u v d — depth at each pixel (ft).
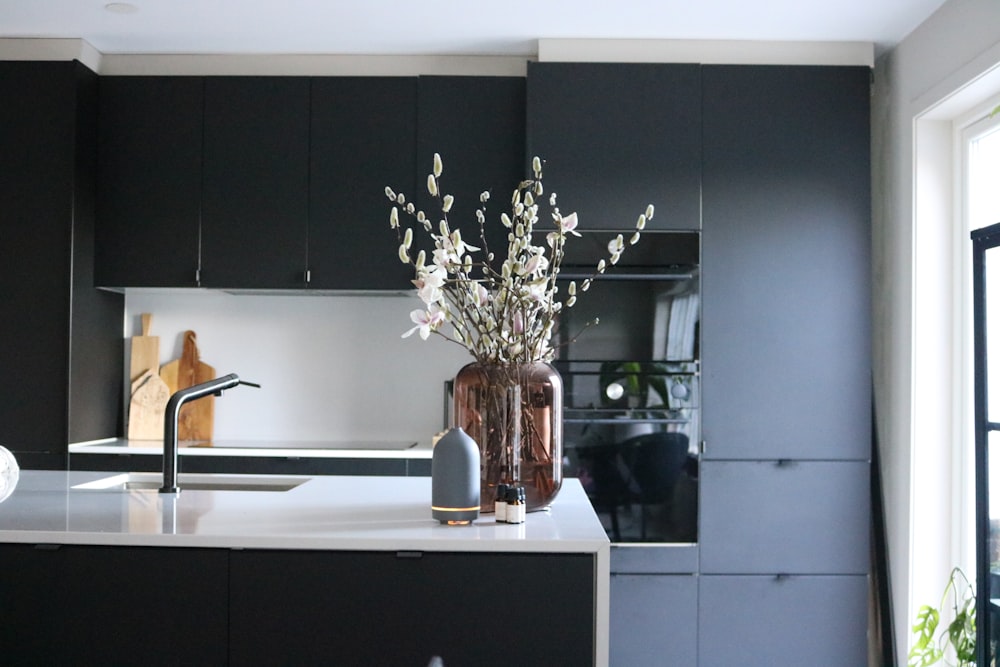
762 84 13.33
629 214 13.24
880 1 11.98
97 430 14.67
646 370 13.09
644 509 13.03
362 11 12.73
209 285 14.37
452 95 14.30
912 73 12.86
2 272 13.85
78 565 6.61
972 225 12.09
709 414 13.14
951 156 12.59
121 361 15.57
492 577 6.55
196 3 12.51
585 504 8.29
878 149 14.05
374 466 13.69
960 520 12.26
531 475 7.67
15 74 13.89
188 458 13.76
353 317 15.72
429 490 9.05
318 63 14.62
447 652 6.54
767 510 13.12
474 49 14.21
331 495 8.71
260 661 6.56
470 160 14.28
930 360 12.56
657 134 13.30
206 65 14.69
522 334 7.69
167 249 14.40
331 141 14.38
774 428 13.15
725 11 12.48
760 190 13.28
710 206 13.25
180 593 6.59
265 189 14.40
